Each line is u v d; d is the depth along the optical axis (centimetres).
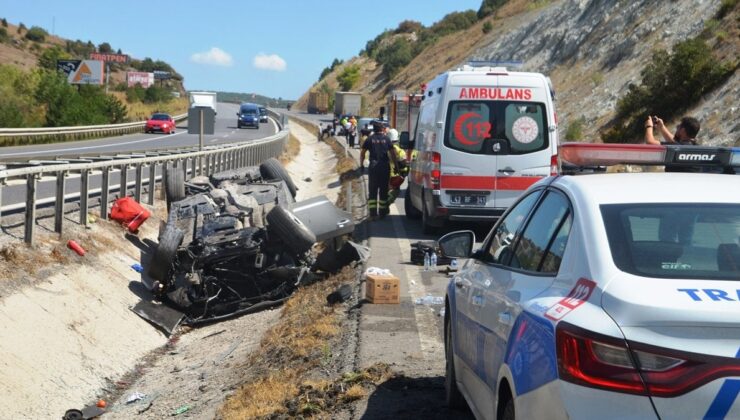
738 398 304
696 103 3394
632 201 396
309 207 1363
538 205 480
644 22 4684
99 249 1355
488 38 8062
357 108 8362
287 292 1275
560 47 5666
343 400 677
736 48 3525
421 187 1722
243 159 3020
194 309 1270
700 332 311
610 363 318
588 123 4200
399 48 12688
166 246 1225
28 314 999
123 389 984
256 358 927
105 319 1134
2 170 1109
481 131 1561
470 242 575
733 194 407
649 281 340
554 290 384
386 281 1025
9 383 852
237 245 1240
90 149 3953
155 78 16800
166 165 1958
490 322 475
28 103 5750
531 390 362
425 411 636
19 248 1148
